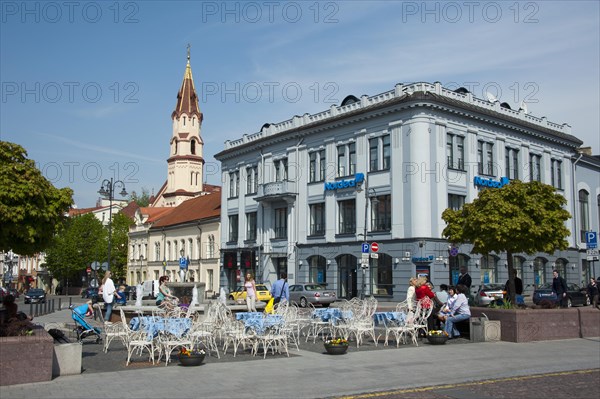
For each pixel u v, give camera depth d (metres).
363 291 37.81
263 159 49.03
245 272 50.00
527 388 10.17
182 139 90.19
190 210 65.88
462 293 17.25
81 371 11.57
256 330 13.80
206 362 12.91
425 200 35.91
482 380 10.91
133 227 76.25
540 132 44.69
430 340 15.97
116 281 84.00
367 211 38.69
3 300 12.68
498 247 19.11
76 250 81.06
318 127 42.97
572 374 11.62
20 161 12.03
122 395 9.34
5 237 11.40
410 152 36.41
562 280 21.92
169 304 17.66
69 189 12.54
